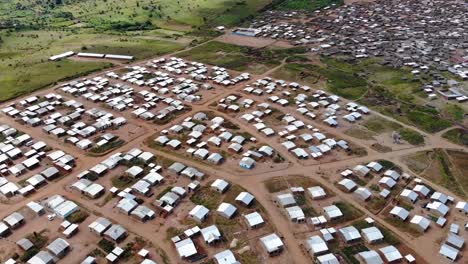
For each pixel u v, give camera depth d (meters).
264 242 98.56
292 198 113.38
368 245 100.38
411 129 154.25
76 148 138.50
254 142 142.88
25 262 94.12
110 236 99.94
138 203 112.12
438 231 105.00
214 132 148.88
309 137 144.75
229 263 93.06
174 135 147.00
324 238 101.25
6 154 133.00
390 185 120.44
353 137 148.00
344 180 121.62
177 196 113.88
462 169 130.50
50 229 103.69
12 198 114.25
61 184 120.31
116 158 130.00
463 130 153.88
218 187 117.31
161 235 102.44
